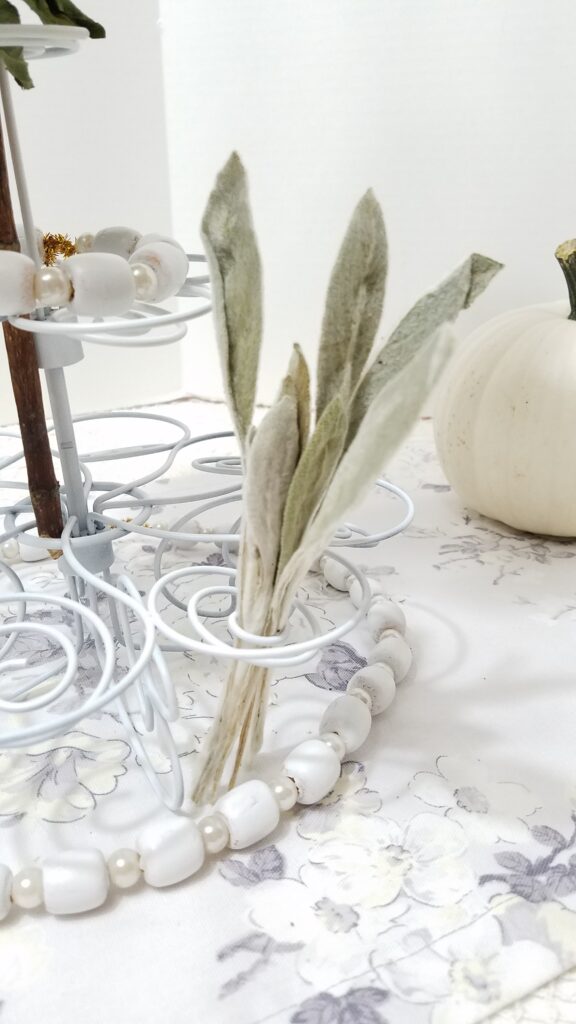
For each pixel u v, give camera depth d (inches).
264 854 9.9
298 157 24.7
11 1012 8.1
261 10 23.4
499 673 13.4
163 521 18.8
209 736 10.3
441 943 8.7
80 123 24.8
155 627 10.9
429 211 24.4
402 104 23.4
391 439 7.5
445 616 15.2
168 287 10.4
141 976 8.4
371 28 22.7
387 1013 8.0
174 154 26.3
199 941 8.8
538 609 15.4
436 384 7.1
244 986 8.3
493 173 23.6
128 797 10.8
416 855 9.8
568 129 22.7
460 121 23.3
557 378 16.8
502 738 11.8
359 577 11.7
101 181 25.7
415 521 19.4
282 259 25.9
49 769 11.3
